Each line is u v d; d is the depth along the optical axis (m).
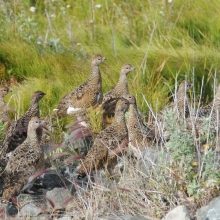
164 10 34.69
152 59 29.00
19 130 20.38
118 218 15.97
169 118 16.58
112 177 18.36
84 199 16.95
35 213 16.84
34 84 26.95
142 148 19.50
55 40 30.98
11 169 17.83
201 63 28.66
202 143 17.12
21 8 36.09
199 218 15.60
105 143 18.83
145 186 16.84
